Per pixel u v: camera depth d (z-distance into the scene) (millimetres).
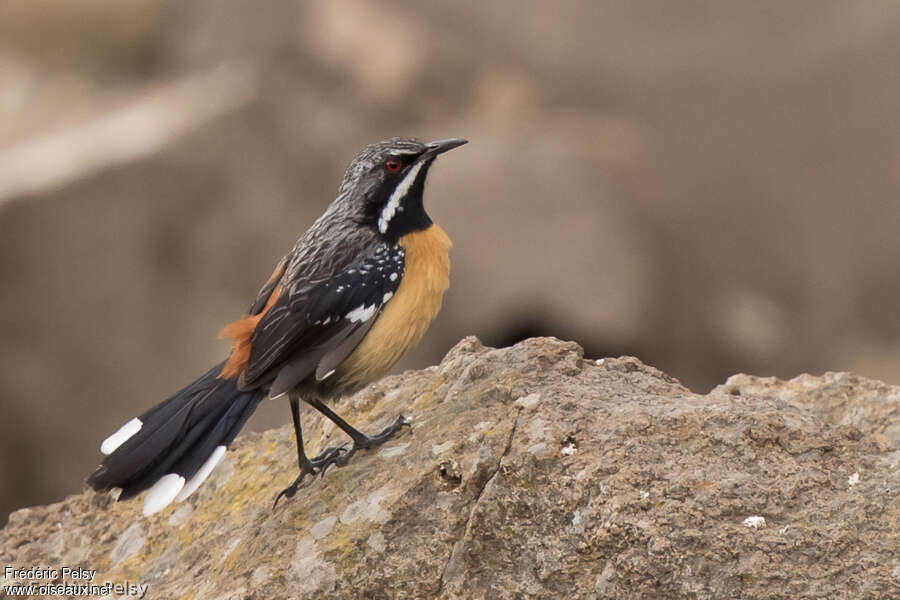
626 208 19812
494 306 18781
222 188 18125
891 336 21406
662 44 23422
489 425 5957
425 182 6719
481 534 5488
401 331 6496
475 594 5426
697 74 23188
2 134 21422
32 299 16984
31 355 16953
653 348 19266
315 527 5824
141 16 24078
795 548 5133
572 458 5578
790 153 22484
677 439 5664
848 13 22531
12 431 16938
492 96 22203
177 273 17672
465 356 6723
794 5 22719
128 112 20469
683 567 5141
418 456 5957
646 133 23000
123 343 17281
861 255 21766
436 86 21906
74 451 17125
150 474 5867
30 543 7020
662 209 20875
